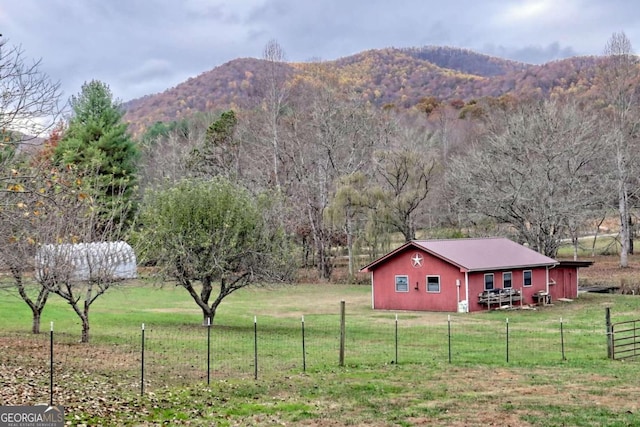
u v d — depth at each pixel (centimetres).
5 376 1870
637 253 7638
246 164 7356
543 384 2047
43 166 1631
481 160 6066
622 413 1656
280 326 3603
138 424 1488
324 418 1603
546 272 4897
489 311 4431
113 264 2780
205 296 3491
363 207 6344
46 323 3375
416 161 6372
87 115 6744
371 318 4100
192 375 2122
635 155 6619
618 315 3994
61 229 2561
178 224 3309
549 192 5641
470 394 1894
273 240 3528
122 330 3212
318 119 7000
